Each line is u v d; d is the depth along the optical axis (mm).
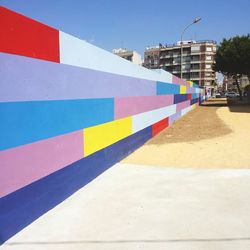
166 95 13648
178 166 6883
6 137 3611
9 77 3662
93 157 6000
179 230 3730
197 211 4281
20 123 3846
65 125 4918
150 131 10695
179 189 5227
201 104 38750
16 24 3777
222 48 42375
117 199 4820
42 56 4301
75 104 5254
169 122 14688
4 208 3578
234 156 7656
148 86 10297
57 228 3848
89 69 5785
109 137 6848
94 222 4000
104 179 5945
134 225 3885
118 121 7426
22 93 3887
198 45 100250
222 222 3926
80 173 5434
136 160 7609
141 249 3311
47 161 4418
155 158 7770
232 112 23484
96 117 6137
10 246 3432
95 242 3480
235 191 5059
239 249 3287
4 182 3582
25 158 3941
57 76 4684
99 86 6273
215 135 11258
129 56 90250
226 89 127750
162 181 5711
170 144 9656
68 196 4984
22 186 3885
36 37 4164
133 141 8703
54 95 4598
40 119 4254
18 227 3787
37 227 3893
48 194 4430
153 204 4570
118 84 7402
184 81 20344
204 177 5895
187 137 10992
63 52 4859
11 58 3695
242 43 40000
